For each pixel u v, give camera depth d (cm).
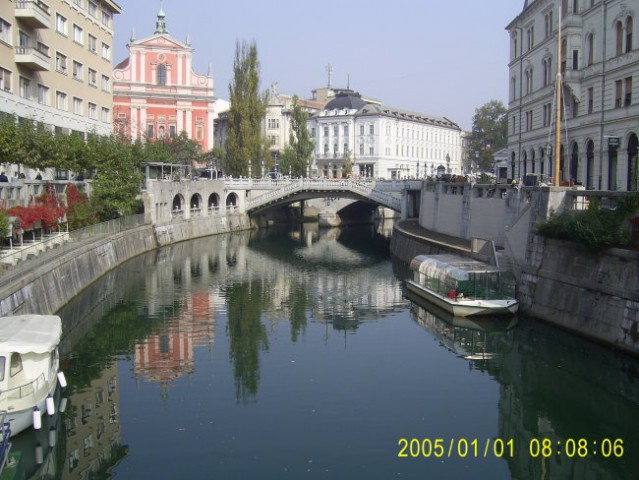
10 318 2234
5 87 4406
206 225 7388
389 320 3384
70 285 3488
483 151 11956
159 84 9369
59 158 4078
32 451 1872
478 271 3309
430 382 2428
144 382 2423
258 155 8238
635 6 3816
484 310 3183
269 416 2108
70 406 2191
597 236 2611
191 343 2939
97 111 6250
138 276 4622
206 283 4431
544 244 3066
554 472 1780
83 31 5866
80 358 2708
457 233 4875
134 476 1725
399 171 11338
